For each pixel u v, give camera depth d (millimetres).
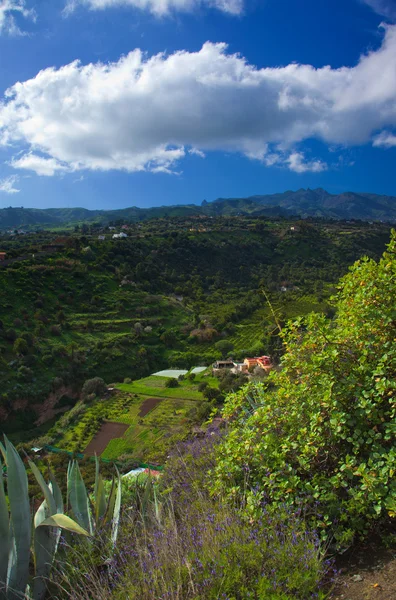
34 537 2836
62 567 2678
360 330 3355
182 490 3701
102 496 3682
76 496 3496
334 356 3203
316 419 3016
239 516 2748
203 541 2434
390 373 3129
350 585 2283
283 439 3264
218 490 3262
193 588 2037
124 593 2252
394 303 3342
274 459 3154
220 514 2748
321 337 3449
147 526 3174
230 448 3479
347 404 3121
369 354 3291
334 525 2668
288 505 2711
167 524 2932
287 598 1896
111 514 3488
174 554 2426
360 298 3496
